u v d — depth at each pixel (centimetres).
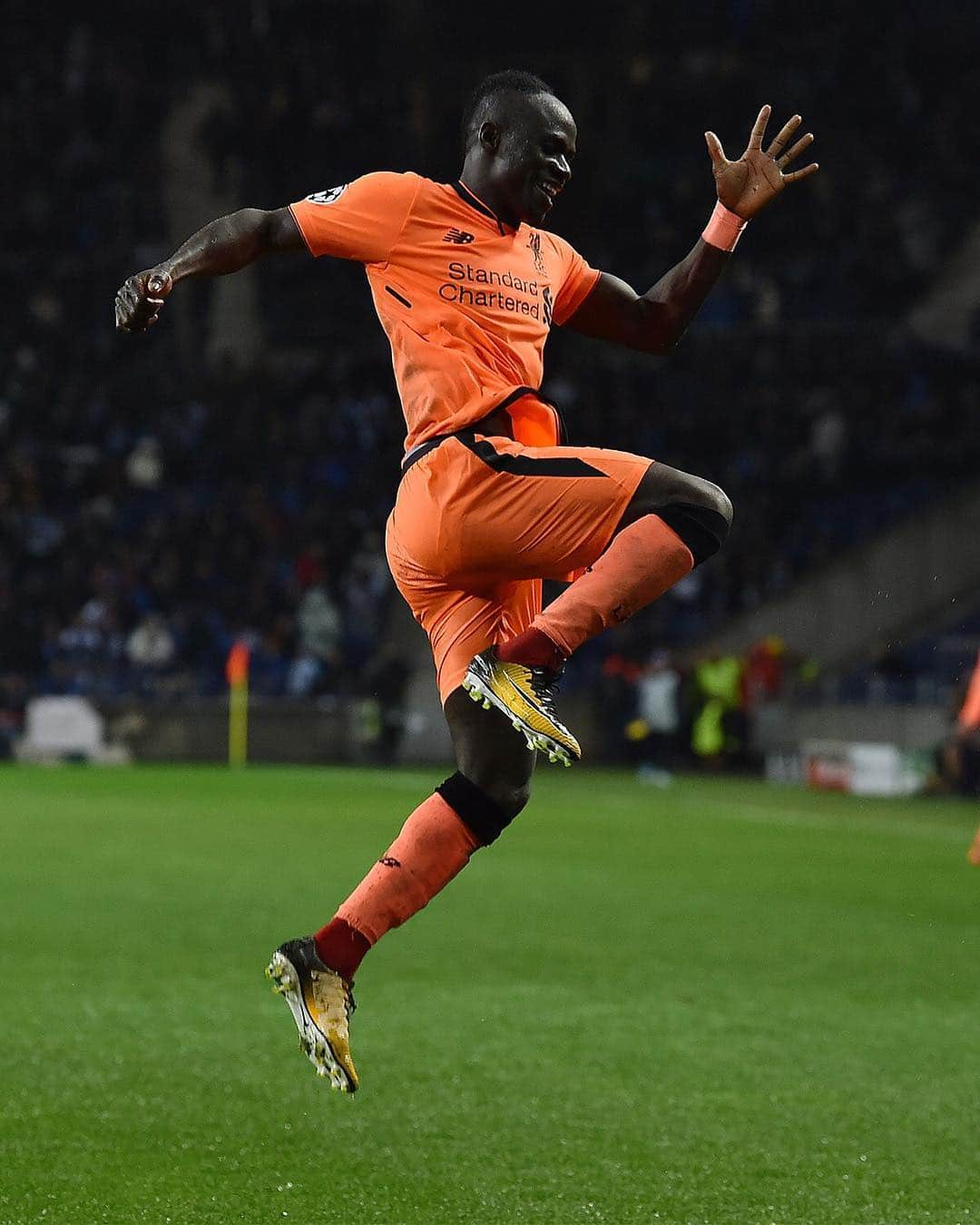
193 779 4475
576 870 2533
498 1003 1484
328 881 2336
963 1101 1157
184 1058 1253
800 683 5372
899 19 7438
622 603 886
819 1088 1188
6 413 6462
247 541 5978
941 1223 895
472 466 909
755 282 6900
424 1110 1116
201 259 905
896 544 5694
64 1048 1277
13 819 3219
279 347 7031
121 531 6138
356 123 7212
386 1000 1495
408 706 5578
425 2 7244
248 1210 901
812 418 6369
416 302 953
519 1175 972
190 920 1953
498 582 945
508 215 984
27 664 5650
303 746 5391
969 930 1959
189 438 6406
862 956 1764
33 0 7494
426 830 935
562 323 1077
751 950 1798
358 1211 902
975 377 6444
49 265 6994
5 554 5953
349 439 6431
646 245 6981
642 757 5334
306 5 7425
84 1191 927
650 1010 1462
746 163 1059
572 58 7281
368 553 6009
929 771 4341
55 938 1806
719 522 899
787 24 7462
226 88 7444
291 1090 1164
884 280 6894
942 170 7162
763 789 4466
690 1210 912
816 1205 924
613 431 6356
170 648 5603
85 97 7362
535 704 859
